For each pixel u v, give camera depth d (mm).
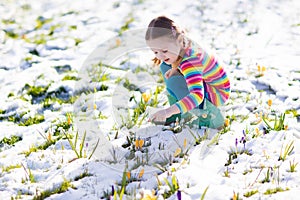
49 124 4145
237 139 3625
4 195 3082
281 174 3129
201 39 6141
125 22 7012
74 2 8195
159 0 8016
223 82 3779
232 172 3221
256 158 3348
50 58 5836
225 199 2893
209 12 7270
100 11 7625
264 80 4793
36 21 7312
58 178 3248
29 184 3195
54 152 3584
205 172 3219
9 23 7227
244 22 6781
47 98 4762
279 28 6473
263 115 4066
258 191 2961
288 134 3605
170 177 3152
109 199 2975
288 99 4348
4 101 4711
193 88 3506
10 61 5793
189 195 2943
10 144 3871
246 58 5453
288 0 7727
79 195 3037
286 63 5254
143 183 3117
